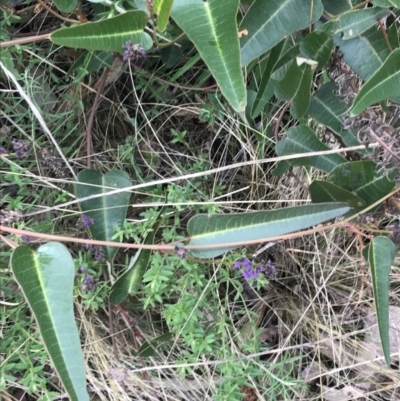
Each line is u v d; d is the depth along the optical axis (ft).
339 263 1.34
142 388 1.18
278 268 1.36
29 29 1.37
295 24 0.99
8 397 1.14
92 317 1.22
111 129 1.43
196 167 1.34
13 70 1.22
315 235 1.29
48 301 0.87
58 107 1.36
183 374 1.09
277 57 1.14
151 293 1.10
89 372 1.17
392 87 0.88
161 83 1.39
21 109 1.29
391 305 1.35
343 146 1.16
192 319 1.10
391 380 1.27
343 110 1.10
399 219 1.19
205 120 1.36
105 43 0.96
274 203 1.39
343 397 1.25
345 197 1.08
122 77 1.40
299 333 1.32
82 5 1.34
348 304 1.31
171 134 1.44
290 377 1.18
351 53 1.05
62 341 0.85
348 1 1.06
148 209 1.29
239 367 1.09
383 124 1.01
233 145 1.43
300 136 1.12
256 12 0.97
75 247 1.27
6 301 1.20
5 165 1.26
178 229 1.31
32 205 1.18
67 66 1.37
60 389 1.19
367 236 1.03
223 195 1.31
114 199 1.18
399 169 1.02
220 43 0.84
